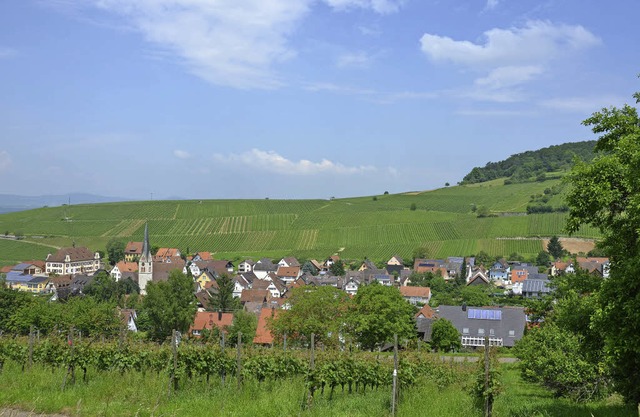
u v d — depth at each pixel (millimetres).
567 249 180375
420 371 27906
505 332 86000
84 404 19844
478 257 182375
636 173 16984
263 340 71438
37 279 152750
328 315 58969
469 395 22344
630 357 17875
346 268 181125
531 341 30859
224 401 21016
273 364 25359
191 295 82188
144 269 147125
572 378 26109
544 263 170125
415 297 131375
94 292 128875
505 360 59219
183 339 27562
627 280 16625
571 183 20031
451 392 25719
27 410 19109
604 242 19625
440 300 126000
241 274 162125
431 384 27578
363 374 25531
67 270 178375
